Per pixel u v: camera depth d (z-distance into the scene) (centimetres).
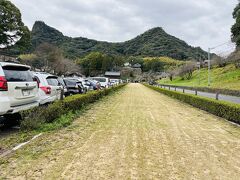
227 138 751
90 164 478
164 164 497
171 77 9412
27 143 600
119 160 508
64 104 945
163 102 1969
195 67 8838
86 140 654
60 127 795
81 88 1755
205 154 577
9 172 427
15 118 766
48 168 450
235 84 4362
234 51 6316
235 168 490
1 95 617
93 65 11556
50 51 6469
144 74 14600
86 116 1070
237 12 5838
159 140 691
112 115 1127
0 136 672
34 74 931
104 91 2258
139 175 435
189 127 912
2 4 4328
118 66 14338
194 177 437
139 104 1711
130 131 793
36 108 764
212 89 3806
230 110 1066
